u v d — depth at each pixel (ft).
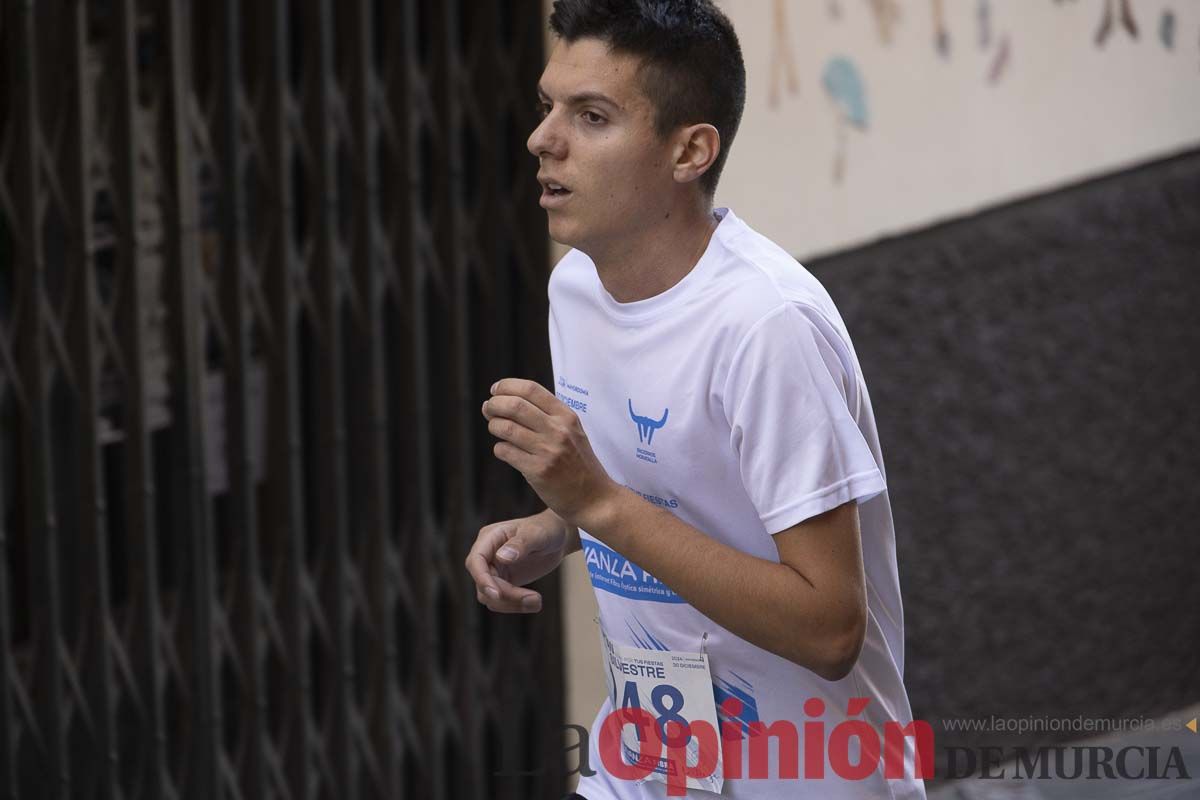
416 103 49.49
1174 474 71.26
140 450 45.50
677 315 27.86
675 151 27.45
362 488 50.31
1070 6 65.67
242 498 47.60
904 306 59.82
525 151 51.26
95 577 45.21
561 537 33.68
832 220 57.62
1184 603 71.82
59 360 44.50
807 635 26.84
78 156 43.75
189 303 45.98
